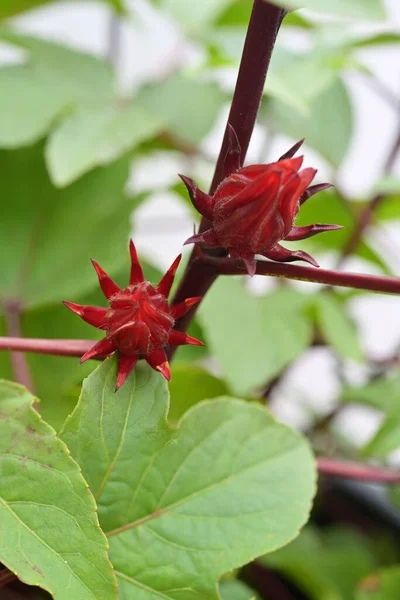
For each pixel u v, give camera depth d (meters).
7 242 0.79
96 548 0.62
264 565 0.92
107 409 0.65
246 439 0.68
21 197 0.80
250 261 0.62
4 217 0.80
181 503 0.66
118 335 0.63
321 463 0.76
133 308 0.63
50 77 0.84
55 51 0.87
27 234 0.80
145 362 0.65
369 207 0.94
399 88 1.39
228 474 0.67
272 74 0.78
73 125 0.80
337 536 1.07
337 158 0.98
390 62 1.39
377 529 1.15
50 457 0.63
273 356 0.78
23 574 0.61
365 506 1.17
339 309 0.85
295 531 0.66
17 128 0.80
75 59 0.87
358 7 0.59
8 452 0.63
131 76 1.55
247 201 0.61
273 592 0.96
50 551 0.62
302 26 0.91
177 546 0.66
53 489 0.63
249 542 0.66
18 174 0.81
